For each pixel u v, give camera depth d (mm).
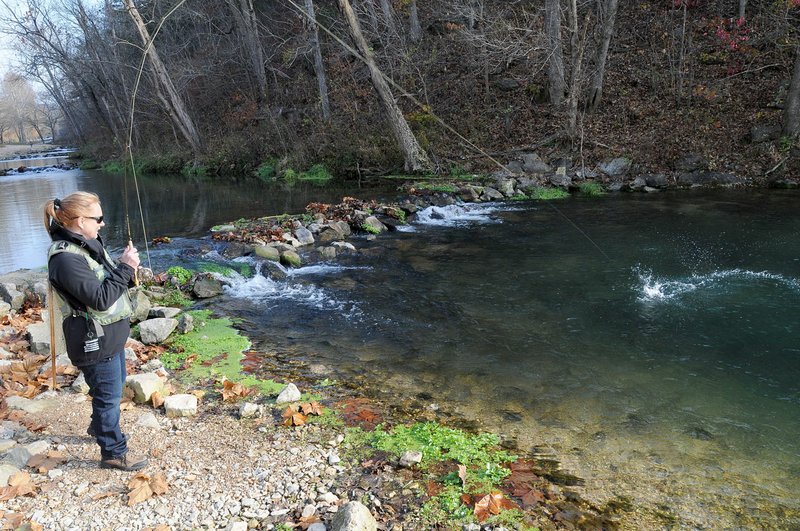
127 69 30594
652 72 17156
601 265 7738
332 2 23891
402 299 6719
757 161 13586
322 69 20703
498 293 6797
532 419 3902
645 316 5883
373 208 11750
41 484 3018
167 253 9039
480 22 18719
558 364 4832
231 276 7754
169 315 6098
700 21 18266
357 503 2695
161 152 27172
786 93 14508
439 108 19109
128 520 2736
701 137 14656
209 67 27344
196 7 27391
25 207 16125
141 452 3408
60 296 2828
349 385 4484
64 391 4281
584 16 18438
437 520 2803
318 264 8414
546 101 17938
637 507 2934
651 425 3816
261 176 21062
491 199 13500
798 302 6133
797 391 4289
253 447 3506
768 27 16594
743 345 5125
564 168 14727
